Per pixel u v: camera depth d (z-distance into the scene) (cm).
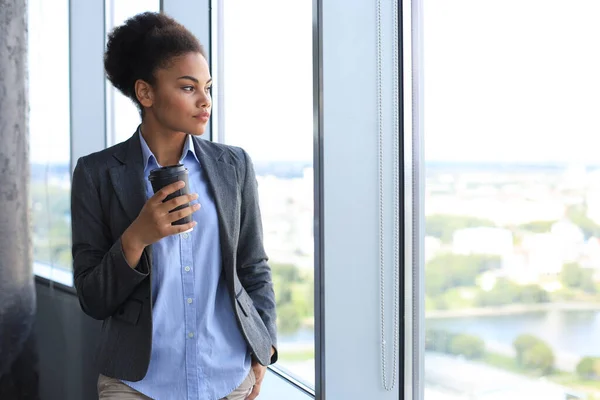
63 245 254
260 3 265
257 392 164
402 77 194
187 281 148
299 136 244
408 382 201
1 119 240
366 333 199
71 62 259
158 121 152
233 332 153
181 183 138
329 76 191
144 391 147
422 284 200
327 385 198
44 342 247
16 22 244
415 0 193
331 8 190
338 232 195
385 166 196
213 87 308
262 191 276
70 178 257
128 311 146
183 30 151
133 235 139
